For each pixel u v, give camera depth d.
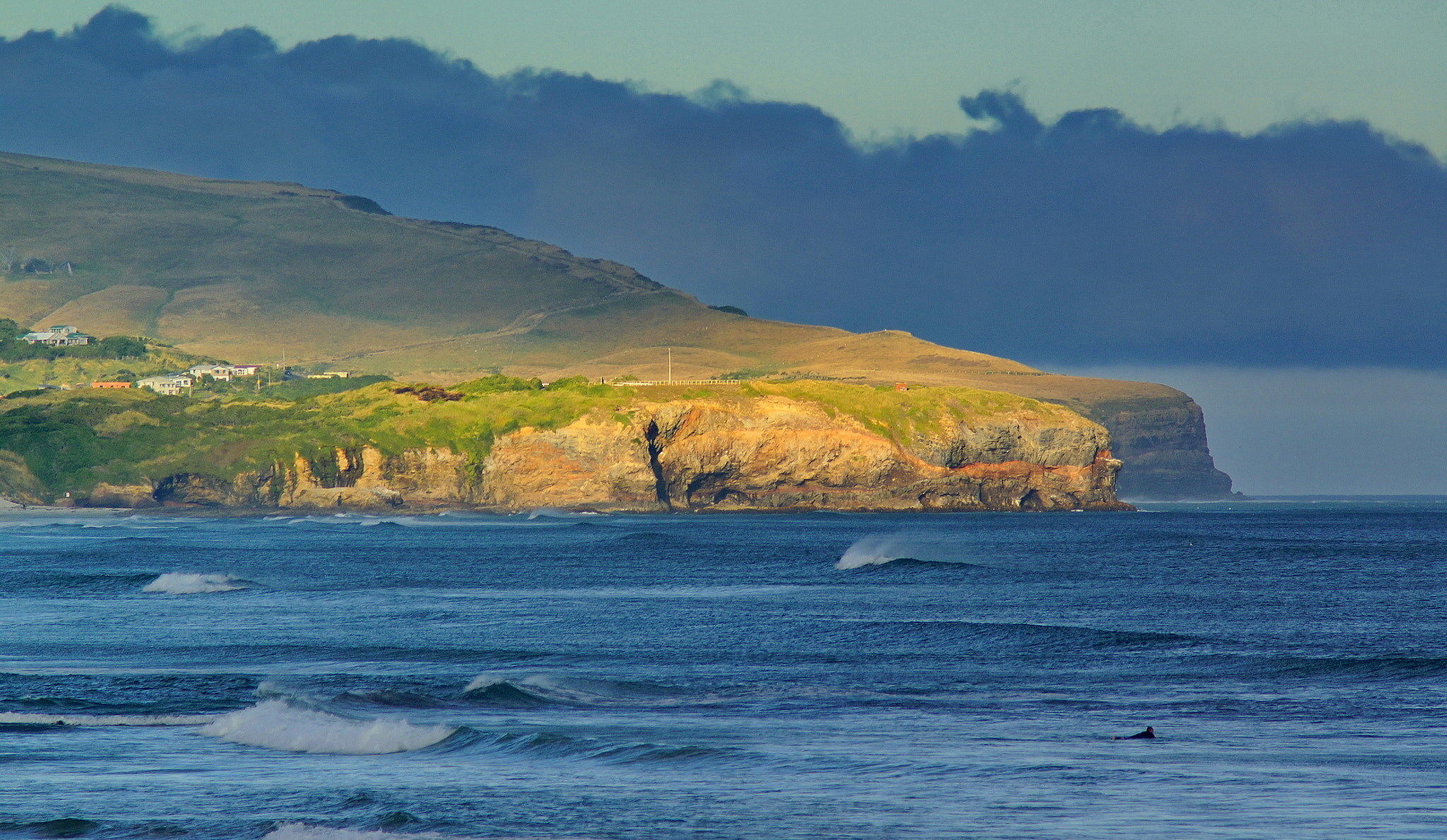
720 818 92.94
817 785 103.00
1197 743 121.62
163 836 88.44
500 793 100.06
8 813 94.00
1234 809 95.44
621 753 114.44
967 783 103.81
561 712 138.38
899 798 98.69
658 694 151.62
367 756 114.31
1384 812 94.25
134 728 127.19
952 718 135.62
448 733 122.06
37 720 131.38
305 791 100.50
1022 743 121.12
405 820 92.31
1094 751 117.31
